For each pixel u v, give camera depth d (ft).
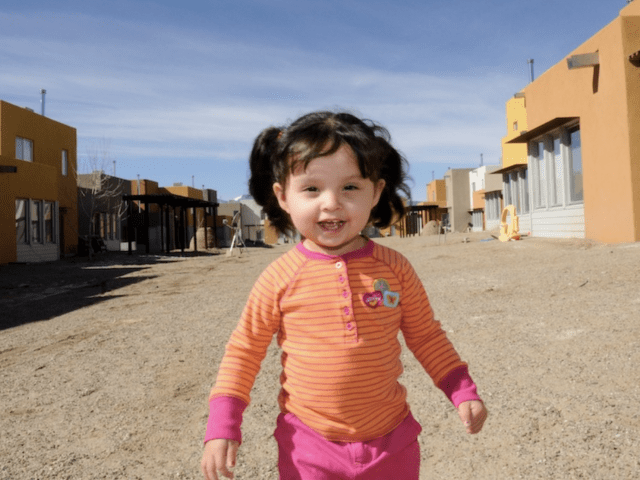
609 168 40.73
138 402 13.38
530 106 55.31
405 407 5.16
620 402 11.00
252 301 5.09
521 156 96.12
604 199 41.57
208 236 128.16
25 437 11.44
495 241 54.24
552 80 49.83
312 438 4.85
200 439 10.89
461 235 83.92
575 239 44.47
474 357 15.29
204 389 14.16
